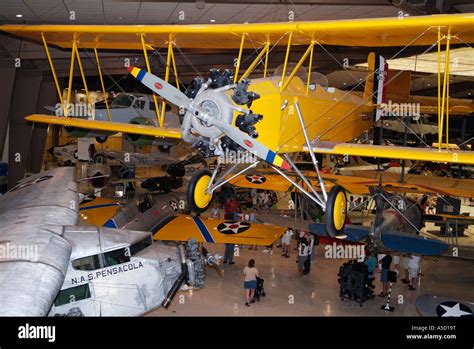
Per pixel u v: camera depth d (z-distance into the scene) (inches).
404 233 325.1
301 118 206.8
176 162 636.7
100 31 254.2
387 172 562.6
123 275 237.5
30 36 290.8
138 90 885.2
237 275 365.7
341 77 840.9
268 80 209.8
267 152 181.6
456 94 944.9
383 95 432.5
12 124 565.6
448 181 485.7
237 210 475.8
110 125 289.0
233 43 258.4
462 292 350.9
